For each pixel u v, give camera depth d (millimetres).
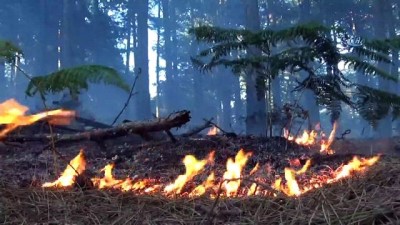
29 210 2102
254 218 1895
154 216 2037
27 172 3555
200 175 3506
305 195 2234
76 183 2572
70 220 1980
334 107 6016
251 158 4262
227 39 6547
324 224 1731
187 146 4684
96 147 5129
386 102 5906
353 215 1735
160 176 3508
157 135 5797
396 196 1893
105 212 2094
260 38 6176
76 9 26734
